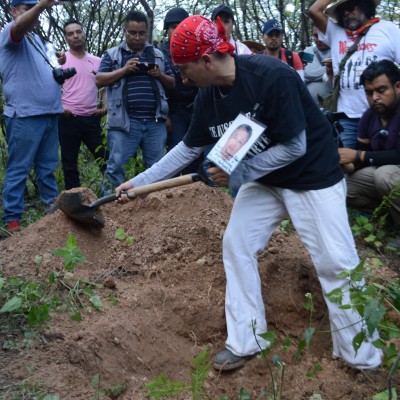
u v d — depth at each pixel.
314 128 2.94
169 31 5.50
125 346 3.14
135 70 5.08
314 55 6.13
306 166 2.94
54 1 4.51
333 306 3.04
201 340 3.54
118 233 3.96
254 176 2.87
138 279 3.83
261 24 9.50
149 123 5.21
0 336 2.94
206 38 2.70
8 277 3.41
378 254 4.43
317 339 3.57
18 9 4.77
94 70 5.94
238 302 3.20
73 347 2.93
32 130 4.70
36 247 3.75
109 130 5.20
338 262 2.94
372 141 4.65
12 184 4.66
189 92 5.44
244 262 3.18
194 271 3.83
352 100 4.90
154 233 4.16
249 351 3.21
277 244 4.07
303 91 2.87
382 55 4.80
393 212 4.53
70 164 5.84
